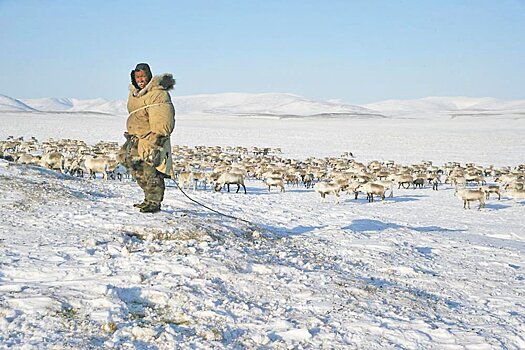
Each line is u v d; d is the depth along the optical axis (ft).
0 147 125.59
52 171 58.18
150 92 27.35
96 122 323.37
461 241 42.04
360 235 38.70
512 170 140.67
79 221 29.12
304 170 101.45
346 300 21.33
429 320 20.25
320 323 18.57
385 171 109.81
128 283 20.02
